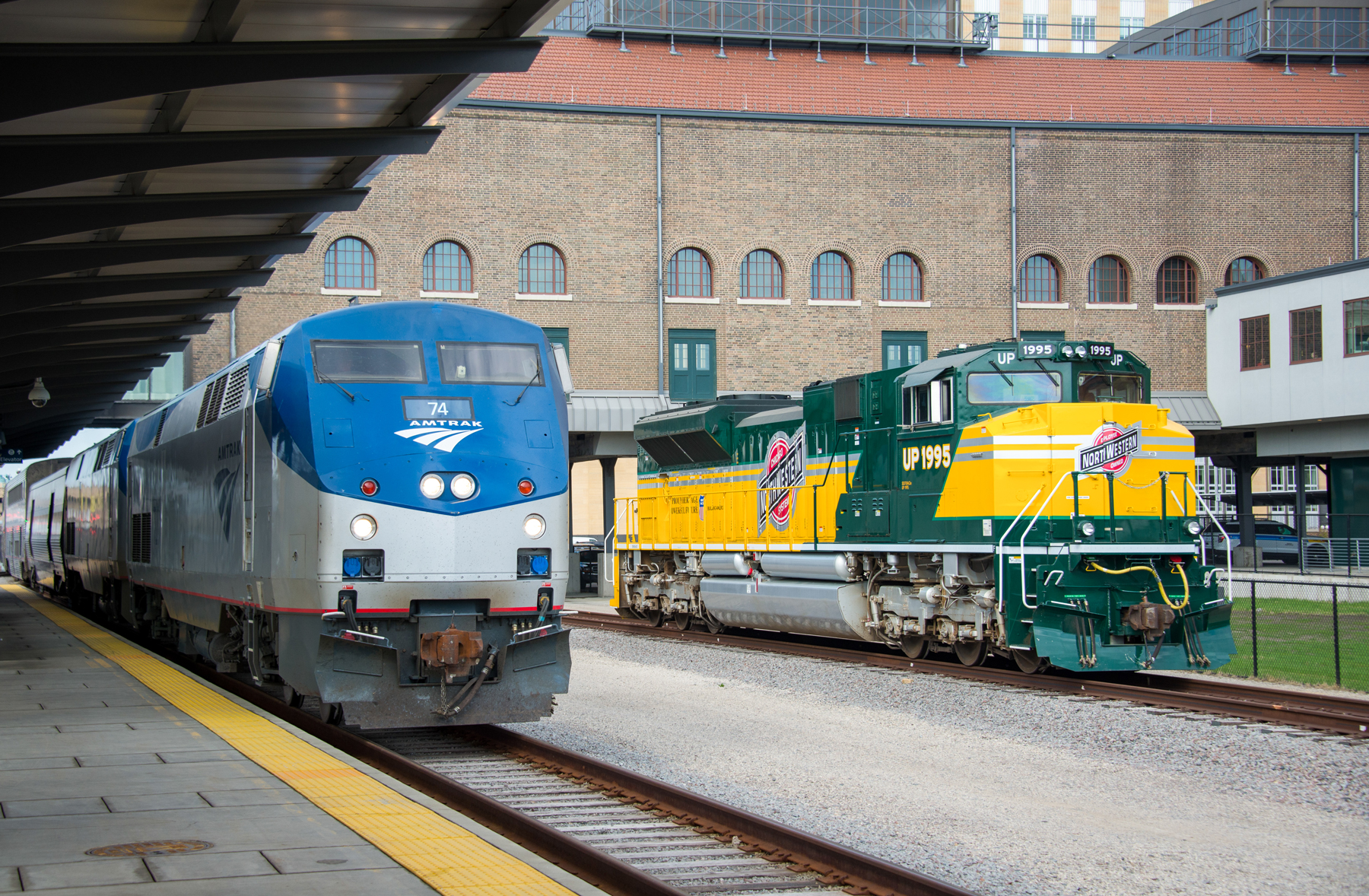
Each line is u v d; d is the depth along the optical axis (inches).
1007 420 598.9
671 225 1408.7
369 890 218.8
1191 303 1510.8
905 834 314.7
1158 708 505.4
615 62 1446.9
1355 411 1298.0
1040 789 370.3
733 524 845.2
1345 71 1630.2
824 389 740.0
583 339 1381.6
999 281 1467.8
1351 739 437.4
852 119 1440.7
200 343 1286.9
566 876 227.8
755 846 294.0
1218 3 2279.8
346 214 1323.8
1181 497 612.7
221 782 315.6
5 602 1296.8
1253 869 284.7
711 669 660.1
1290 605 1083.3
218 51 439.5
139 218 595.2
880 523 681.6
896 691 556.4
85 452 1091.9
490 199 1363.2
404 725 408.2
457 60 473.4
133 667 597.6
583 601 1337.4
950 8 1662.2
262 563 454.3
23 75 423.5
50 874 228.4
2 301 713.0
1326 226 1521.9
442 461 414.6
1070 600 585.9
